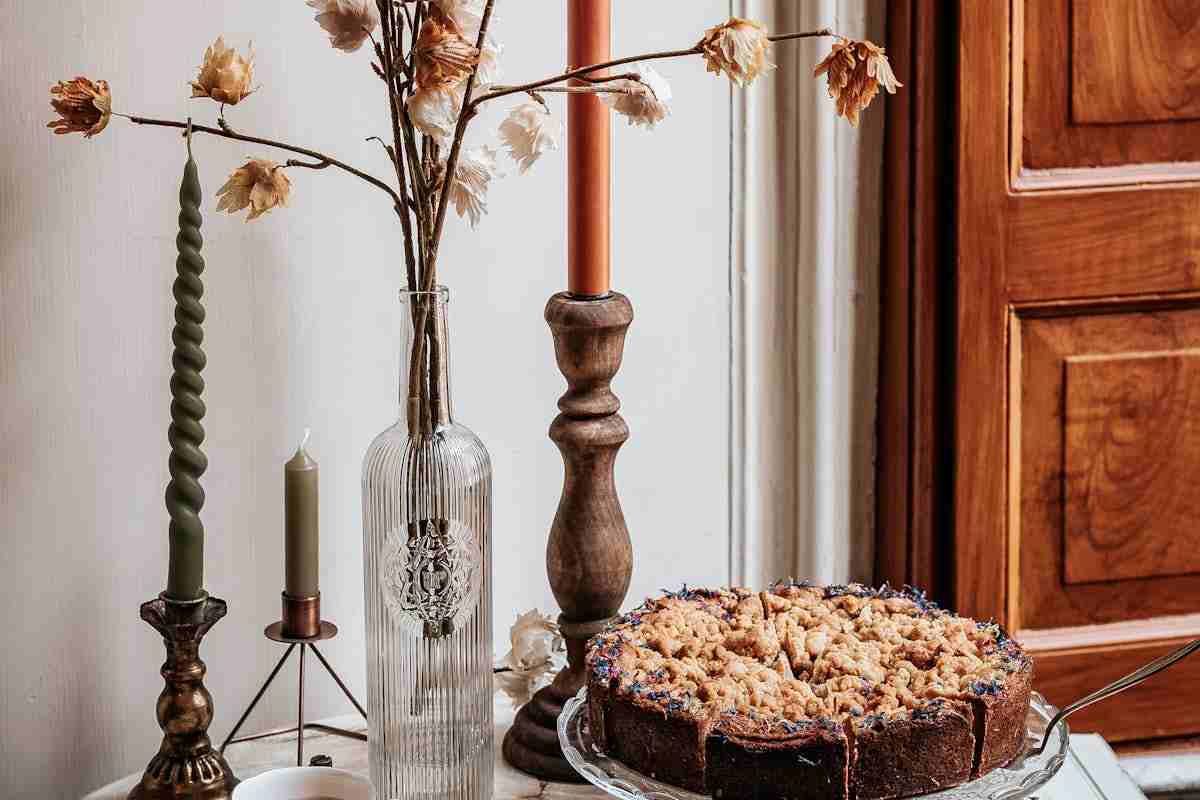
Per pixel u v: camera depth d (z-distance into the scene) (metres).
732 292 1.40
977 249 1.42
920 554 1.46
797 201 1.40
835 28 1.38
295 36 1.25
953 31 1.39
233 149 1.25
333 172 1.28
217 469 1.30
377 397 1.33
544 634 1.24
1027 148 1.43
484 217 1.32
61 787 1.30
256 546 1.32
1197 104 1.46
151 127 1.23
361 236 1.30
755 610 1.12
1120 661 1.52
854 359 1.45
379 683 1.08
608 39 1.12
